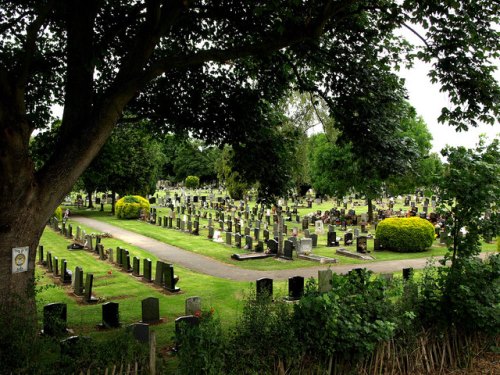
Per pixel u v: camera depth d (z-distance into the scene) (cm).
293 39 848
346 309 764
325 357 745
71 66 916
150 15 876
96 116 855
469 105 1005
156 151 4366
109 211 4550
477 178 892
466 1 893
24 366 577
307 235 2697
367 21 1084
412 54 1017
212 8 1046
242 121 1259
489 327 888
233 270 1897
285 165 1327
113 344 643
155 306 1162
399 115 1180
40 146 1313
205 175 8175
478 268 894
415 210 3981
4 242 789
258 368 671
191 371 615
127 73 887
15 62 1076
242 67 1314
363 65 1081
